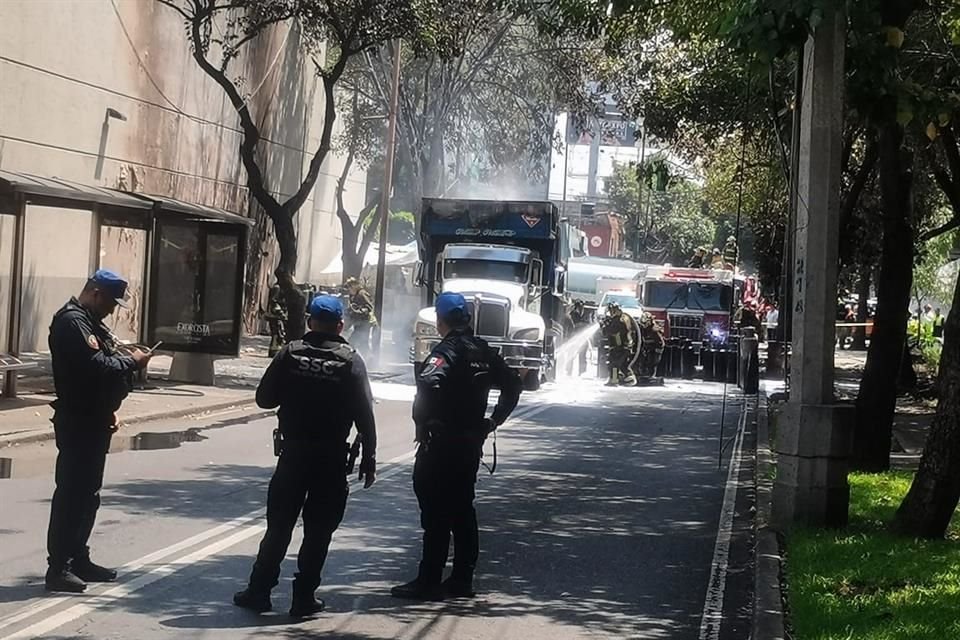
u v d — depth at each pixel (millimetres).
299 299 25438
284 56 39438
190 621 7973
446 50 27031
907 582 9227
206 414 20328
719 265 41125
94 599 8383
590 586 9656
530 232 30141
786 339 13125
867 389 16391
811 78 11414
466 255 28922
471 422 8797
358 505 12781
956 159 20938
